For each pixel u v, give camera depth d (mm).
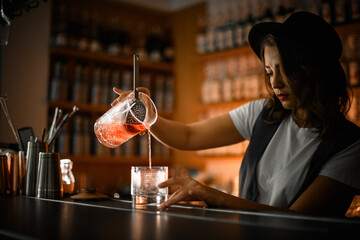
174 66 4070
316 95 1209
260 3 3342
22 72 3053
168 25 4203
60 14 3406
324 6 2844
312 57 1205
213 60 3719
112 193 3623
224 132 1521
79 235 689
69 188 1449
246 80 3314
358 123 2652
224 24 3627
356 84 2672
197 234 692
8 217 895
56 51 3215
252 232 708
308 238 656
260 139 1376
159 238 661
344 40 2746
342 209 1156
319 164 1193
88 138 3348
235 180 3488
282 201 1275
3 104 1484
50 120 3211
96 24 3650
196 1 3965
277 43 1199
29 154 1385
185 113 3951
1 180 1397
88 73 3580
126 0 3816
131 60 3680
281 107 1365
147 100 1227
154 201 1037
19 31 3061
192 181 1070
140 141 3750
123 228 753
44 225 789
